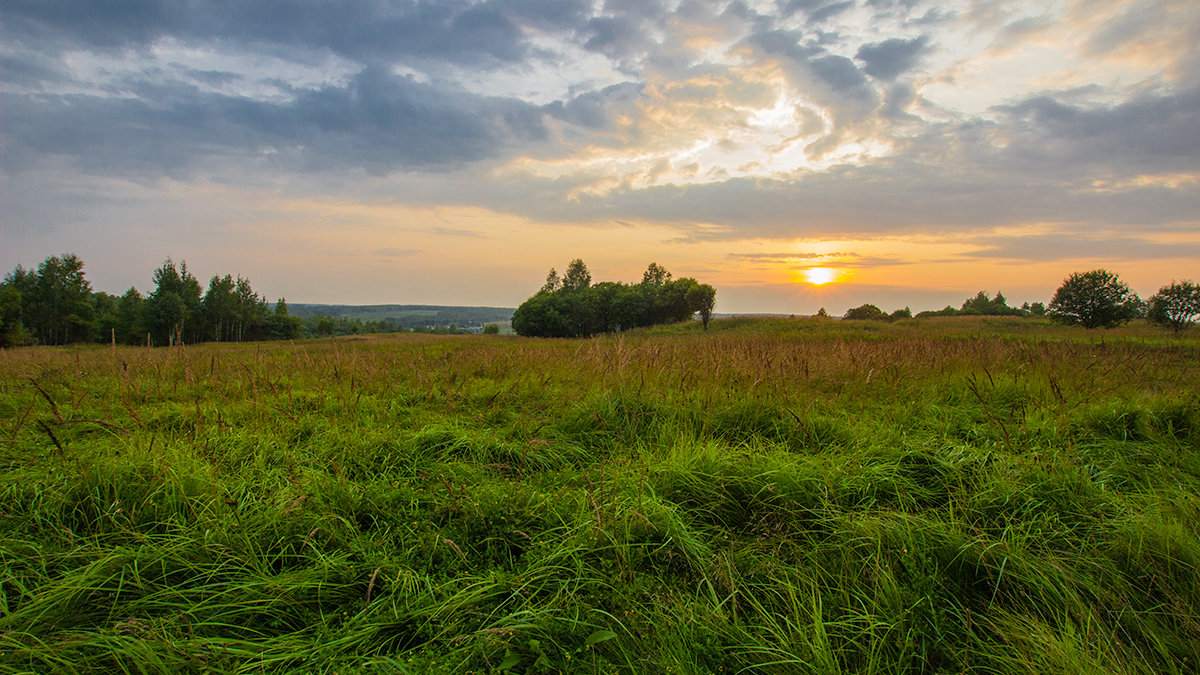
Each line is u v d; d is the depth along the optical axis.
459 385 5.69
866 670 1.64
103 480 2.59
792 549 2.38
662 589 2.09
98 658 1.63
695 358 6.55
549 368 6.52
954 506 2.70
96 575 1.97
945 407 4.67
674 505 2.62
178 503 2.51
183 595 1.96
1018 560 2.11
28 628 1.74
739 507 2.73
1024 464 3.00
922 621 1.88
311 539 2.30
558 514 2.55
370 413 4.52
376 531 2.47
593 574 2.16
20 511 2.46
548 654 1.76
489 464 3.36
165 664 1.61
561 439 3.87
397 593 2.03
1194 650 1.67
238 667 1.64
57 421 3.71
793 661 1.68
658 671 1.67
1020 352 7.61
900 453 3.22
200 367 6.50
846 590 2.04
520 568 2.21
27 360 7.62
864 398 4.92
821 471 2.91
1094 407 4.18
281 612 1.94
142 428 3.57
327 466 3.14
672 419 4.03
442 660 1.69
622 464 3.27
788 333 23.34
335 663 1.68
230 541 2.23
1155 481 3.01
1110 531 2.37
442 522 2.56
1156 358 7.41
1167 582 2.02
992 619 1.90
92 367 6.64
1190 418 3.87
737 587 2.10
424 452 3.55
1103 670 1.57
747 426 3.98
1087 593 2.04
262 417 4.12
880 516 2.55
